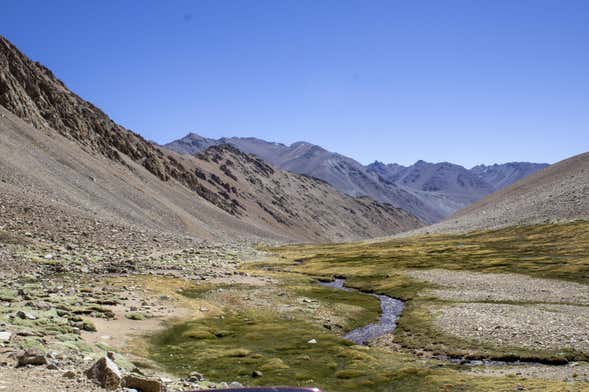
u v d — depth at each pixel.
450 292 72.81
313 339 46.25
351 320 57.47
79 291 55.84
